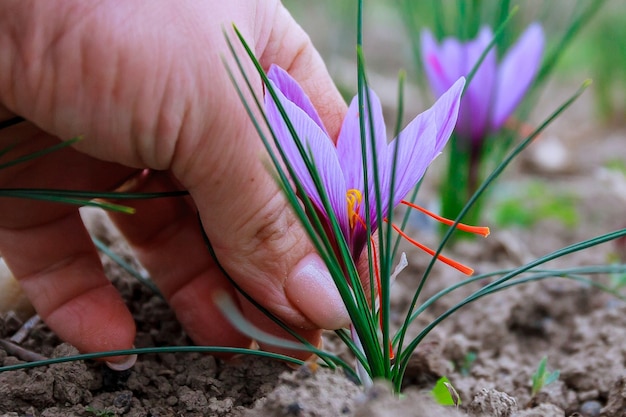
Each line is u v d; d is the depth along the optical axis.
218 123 0.22
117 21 0.21
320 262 0.25
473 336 0.35
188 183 0.23
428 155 0.24
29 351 0.28
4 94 0.22
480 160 0.41
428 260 0.41
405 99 0.71
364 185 0.23
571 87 0.78
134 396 0.27
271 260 0.24
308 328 0.25
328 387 0.23
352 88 0.64
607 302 0.37
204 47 0.22
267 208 0.23
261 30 0.25
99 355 0.24
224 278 0.28
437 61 0.39
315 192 0.24
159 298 0.31
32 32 0.21
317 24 0.82
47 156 0.26
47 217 0.27
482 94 0.40
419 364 0.30
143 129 0.22
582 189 0.55
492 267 0.40
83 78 0.22
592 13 0.41
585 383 0.31
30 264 0.27
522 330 0.36
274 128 0.23
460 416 0.23
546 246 0.45
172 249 0.28
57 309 0.27
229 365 0.28
